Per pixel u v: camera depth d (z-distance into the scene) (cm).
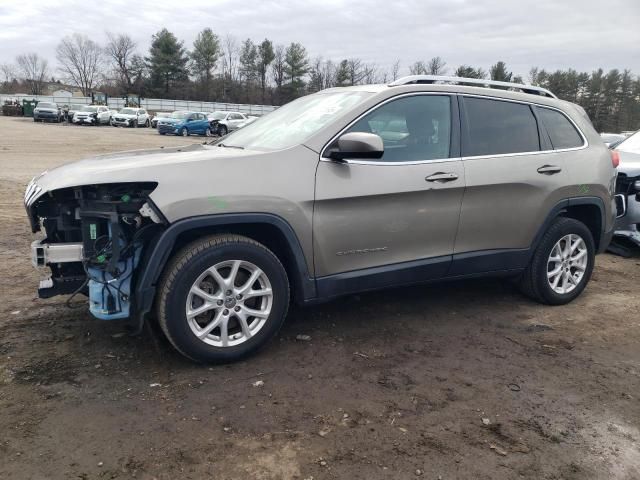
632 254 707
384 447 277
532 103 473
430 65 6375
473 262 437
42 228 407
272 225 353
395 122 398
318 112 410
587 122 517
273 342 396
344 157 363
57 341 383
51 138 2612
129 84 9112
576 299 521
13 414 293
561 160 473
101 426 285
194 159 344
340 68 7819
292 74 8612
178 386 328
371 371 357
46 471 249
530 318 465
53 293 353
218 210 334
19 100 6212
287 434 285
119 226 325
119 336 393
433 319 454
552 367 374
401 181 388
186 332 338
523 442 286
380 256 396
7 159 1574
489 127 441
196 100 8656
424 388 338
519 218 451
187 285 333
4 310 436
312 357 374
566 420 309
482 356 387
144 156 369
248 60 8844
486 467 265
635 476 264
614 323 462
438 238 416
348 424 296
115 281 333
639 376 367
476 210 427
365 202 378
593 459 275
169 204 323
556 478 260
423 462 266
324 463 263
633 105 7406
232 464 260
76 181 318
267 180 349
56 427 283
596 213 509
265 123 452
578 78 7712
